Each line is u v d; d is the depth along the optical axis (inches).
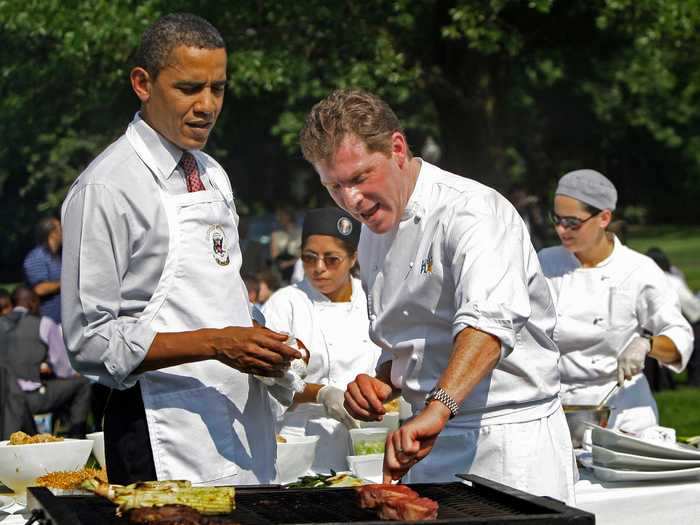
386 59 486.6
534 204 659.4
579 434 163.2
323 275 178.5
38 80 526.3
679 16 502.0
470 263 109.2
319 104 110.7
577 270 192.5
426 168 117.2
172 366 115.1
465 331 105.4
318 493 106.9
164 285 117.0
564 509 90.8
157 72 115.6
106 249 114.3
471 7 480.4
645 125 1314.0
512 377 119.1
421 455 101.2
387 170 110.3
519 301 108.4
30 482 134.1
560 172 1274.6
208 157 125.6
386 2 511.2
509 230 113.5
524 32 581.6
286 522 95.1
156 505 93.4
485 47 478.3
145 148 117.8
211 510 95.3
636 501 140.7
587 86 1052.5
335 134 108.1
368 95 110.3
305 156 111.2
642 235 1529.3
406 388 123.2
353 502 102.9
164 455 117.6
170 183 118.8
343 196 110.3
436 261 115.3
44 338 354.0
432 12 571.8
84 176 117.0
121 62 481.7
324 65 504.7
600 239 190.5
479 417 119.7
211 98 116.3
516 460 118.0
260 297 372.2
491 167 600.7
